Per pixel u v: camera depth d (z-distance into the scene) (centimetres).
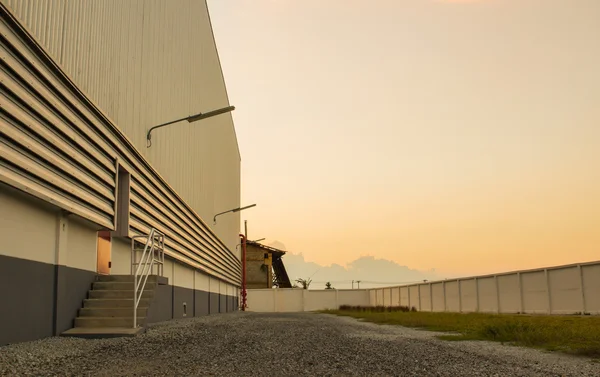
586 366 761
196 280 2478
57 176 910
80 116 1016
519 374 678
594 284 2158
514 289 2784
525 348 1015
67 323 1023
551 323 1462
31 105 809
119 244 1423
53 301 952
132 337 1005
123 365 669
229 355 796
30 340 857
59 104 915
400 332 1487
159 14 1720
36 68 825
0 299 758
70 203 966
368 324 1959
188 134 2270
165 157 1802
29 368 620
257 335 1192
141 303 1143
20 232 823
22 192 792
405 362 774
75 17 1002
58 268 961
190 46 2341
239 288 5466
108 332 998
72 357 726
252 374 630
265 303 6097
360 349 941
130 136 1377
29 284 853
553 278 2447
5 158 730
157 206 1672
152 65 1617
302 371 663
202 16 2731
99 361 698
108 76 1196
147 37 1558
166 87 1822
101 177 1134
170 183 1883
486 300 3106
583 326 1322
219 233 3481
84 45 1049
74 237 1062
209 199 2947
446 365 751
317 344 1009
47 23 880
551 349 977
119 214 1323
